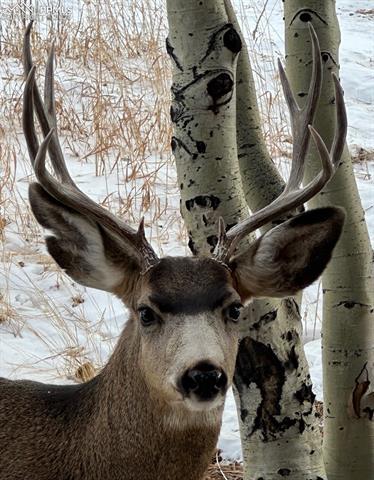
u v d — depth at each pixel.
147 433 4.42
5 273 8.09
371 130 13.23
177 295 4.23
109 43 13.02
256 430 5.13
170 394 4.16
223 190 4.97
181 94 4.93
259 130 5.58
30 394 4.89
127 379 4.47
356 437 5.60
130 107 11.32
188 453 4.44
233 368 4.32
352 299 5.51
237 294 4.32
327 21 5.41
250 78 5.52
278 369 5.05
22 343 7.27
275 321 5.02
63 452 4.63
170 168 10.41
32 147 4.48
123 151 10.47
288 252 4.68
